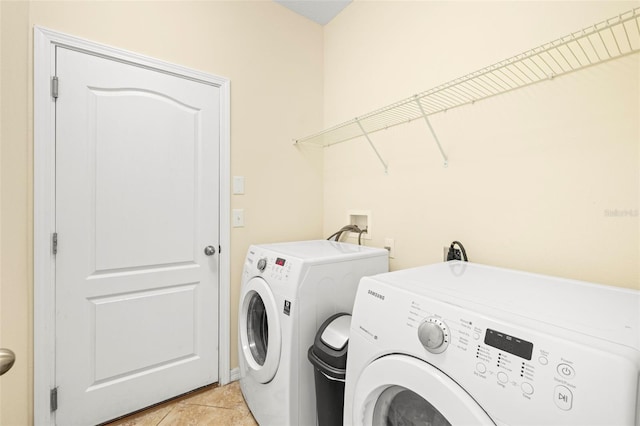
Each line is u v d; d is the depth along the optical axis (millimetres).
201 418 1566
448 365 655
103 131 1505
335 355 1089
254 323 1666
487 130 1338
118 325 1555
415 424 803
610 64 998
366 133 1888
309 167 2312
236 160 1960
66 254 1411
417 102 1401
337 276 1417
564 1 1097
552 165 1135
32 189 1321
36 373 1334
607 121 1006
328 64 2357
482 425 579
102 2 1503
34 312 1327
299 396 1272
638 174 948
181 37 1744
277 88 2145
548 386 523
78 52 1438
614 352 496
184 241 1753
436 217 1562
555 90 1125
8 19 922
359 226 2098
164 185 1685
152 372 1653
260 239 2062
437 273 1085
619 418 459
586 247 1054
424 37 1611
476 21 1371
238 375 1949
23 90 1034
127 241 1575
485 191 1348
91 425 1478
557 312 683
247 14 2008
